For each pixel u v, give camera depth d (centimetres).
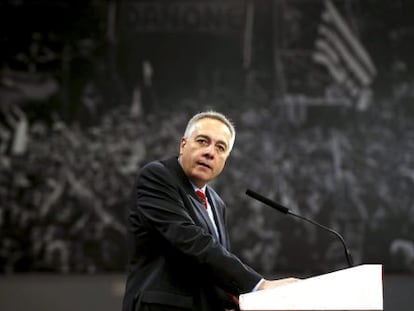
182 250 541
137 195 593
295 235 1449
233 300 588
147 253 578
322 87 1527
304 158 1488
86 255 1423
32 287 1402
